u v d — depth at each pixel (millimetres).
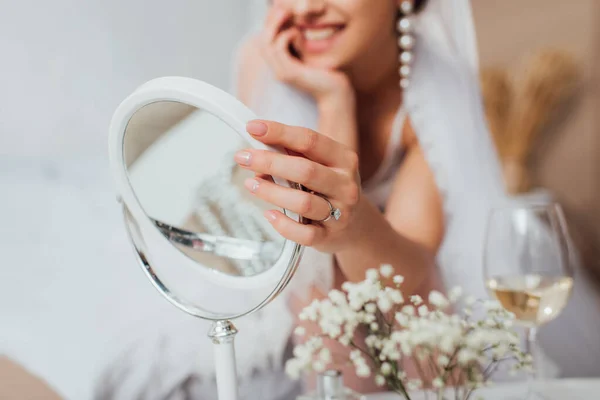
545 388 701
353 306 527
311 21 1259
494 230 730
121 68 1556
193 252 594
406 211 1278
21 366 1027
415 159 1326
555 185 2225
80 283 1183
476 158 1320
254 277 569
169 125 553
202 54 1606
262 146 527
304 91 1279
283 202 537
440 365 517
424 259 1014
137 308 1145
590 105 2193
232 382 527
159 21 1576
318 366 546
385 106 1327
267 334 1123
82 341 1076
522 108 2146
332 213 581
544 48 2188
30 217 1288
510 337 512
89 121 1527
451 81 1327
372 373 935
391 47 1304
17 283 1157
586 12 2170
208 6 1588
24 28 1483
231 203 583
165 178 581
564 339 1312
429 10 1340
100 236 1286
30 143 1474
